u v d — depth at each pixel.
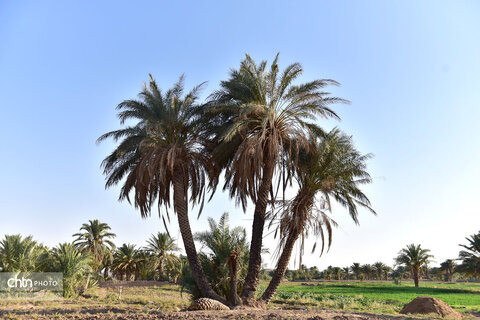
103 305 23.08
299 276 143.62
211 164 23.88
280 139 21.61
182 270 24.91
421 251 73.31
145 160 21.70
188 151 23.59
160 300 27.61
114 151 24.06
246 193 22.09
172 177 22.95
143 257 67.44
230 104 22.25
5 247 31.19
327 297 39.12
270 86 21.91
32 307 21.33
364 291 56.91
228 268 22.36
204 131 24.23
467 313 26.03
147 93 22.73
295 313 15.73
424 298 24.28
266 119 20.48
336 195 24.73
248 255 23.38
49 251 32.66
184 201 22.81
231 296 20.78
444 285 85.81
